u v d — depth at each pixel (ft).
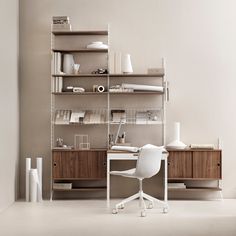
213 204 24.68
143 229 19.22
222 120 26.30
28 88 26.48
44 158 26.50
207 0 26.20
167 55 26.30
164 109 25.68
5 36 23.49
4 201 23.36
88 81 26.40
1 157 22.80
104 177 25.40
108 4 26.32
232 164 26.23
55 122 25.70
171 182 26.16
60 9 26.40
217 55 26.25
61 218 21.26
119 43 26.35
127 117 26.32
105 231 18.90
